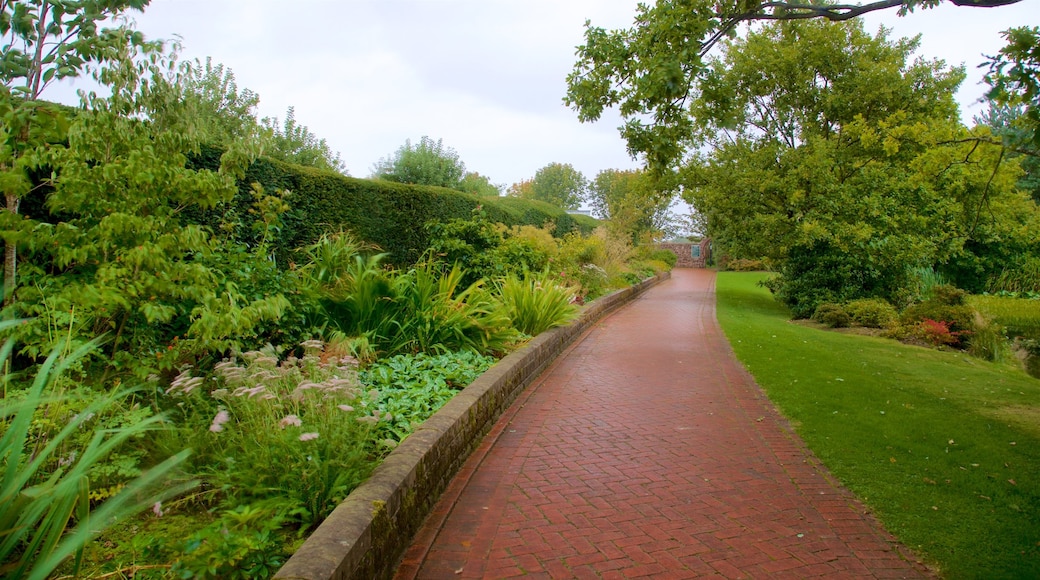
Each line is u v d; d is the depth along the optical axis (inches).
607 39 303.4
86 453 89.2
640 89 275.7
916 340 492.4
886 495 165.6
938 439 211.0
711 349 407.5
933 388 291.6
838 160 697.6
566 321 402.3
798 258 689.6
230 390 161.6
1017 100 210.8
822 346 422.9
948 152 318.3
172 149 179.2
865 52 733.9
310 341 201.0
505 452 198.7
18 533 81.6
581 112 312.7
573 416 242.2
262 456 128.0
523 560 129.3
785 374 319.0
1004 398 272.2
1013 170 539.8
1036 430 222.4
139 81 170.9
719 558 131.6
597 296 633.6
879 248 621.6
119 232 148.6
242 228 272.2
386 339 266.5
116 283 149.9
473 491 166.2
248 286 213.6
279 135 780.0
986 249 866.1
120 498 88.0
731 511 155.9
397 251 427.8
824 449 202.2
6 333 137.5
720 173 743.1
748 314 681.6
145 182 157.8
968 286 872.9
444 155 917.8
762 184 693.9
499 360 277.6
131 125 169.0
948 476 178.5
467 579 121.1
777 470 185.0
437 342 280.4
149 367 155.6
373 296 269.4
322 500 122.9
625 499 162.6
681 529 145.4
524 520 148.8
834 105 724.0
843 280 663.1
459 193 526.6
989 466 185.8
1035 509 156.1
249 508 107.7
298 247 323.3
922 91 720.3
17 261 174.4
